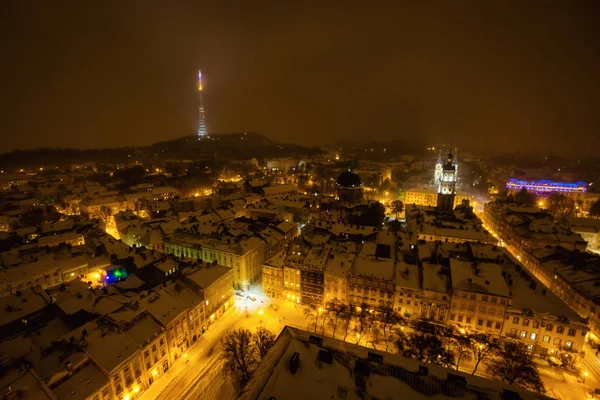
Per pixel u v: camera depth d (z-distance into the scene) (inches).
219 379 3100.4
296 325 3927.2
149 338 2999.5
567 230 5846.5
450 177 7652.6
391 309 3922.2
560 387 2999.5
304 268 4284.0
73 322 3307.1
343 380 1740.9
